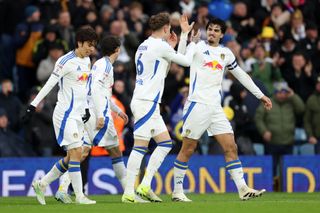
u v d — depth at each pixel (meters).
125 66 57.34
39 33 59.38
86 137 40.09
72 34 58.75
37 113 52.72
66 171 38.50
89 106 39.91
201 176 51.94
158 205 34.44
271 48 63.00
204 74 37.91
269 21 66.88
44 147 52.78
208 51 38.00
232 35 62.06
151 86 36.88
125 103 53.88
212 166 52.22
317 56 64.88
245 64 61.12
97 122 38.34
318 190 54.12
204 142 54.91
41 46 57.44
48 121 52.75
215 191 52.16
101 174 50.09
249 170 53.25
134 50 59.38
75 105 36.62
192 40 38.22
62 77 36.53
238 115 55.47
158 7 64.38
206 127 38.09
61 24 58.34
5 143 51.91
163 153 37.28
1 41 60.88
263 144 56.47
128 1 66.56
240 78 38.78
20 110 54.84
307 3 69.12
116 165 40.62
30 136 53.00
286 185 53.75
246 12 66.94
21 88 59.78
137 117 37.00
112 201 40.59
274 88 59.41
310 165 54.19
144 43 37.25
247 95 56.16
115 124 48.97
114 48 38.88
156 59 36.81
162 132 37.31
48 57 56.66
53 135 52.97
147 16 65.00
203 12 61.97
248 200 38.44
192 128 38.09
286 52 62.78
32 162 49.44
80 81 36.62
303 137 59.06
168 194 49.97
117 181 50.34
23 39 59.38
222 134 38.00
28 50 59.38
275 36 65.31
